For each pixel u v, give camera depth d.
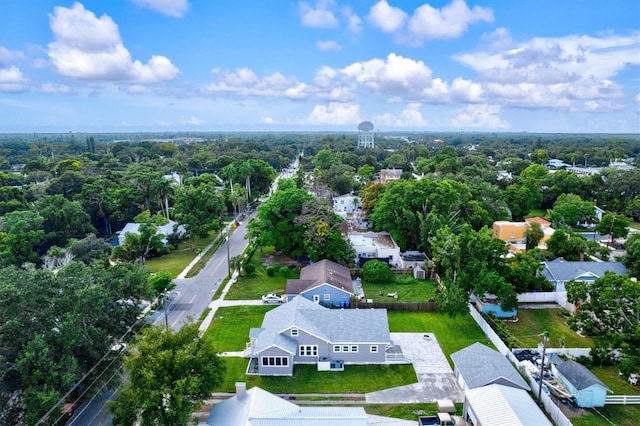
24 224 60.00
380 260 58.88
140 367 24.36
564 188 97.69
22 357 24.31
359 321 36.44
